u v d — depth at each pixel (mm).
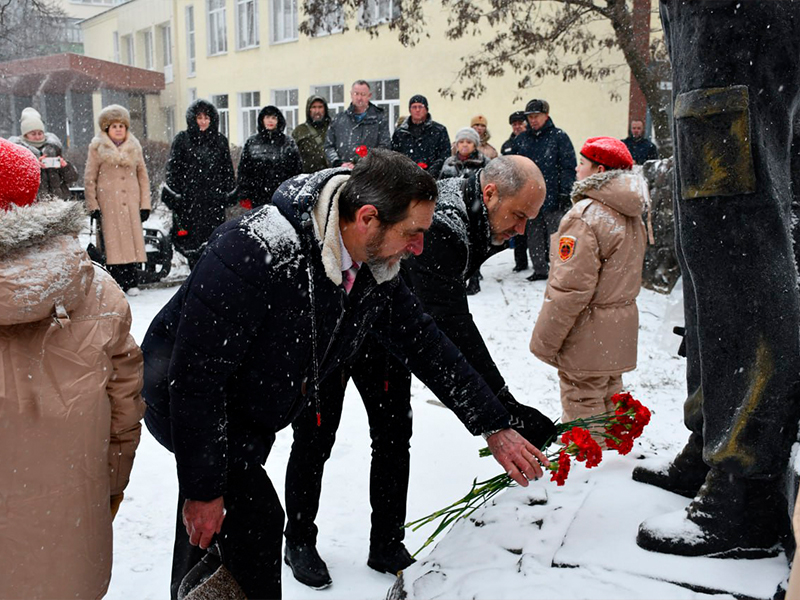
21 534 1945
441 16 15898
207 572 2391
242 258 2107
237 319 2121
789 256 2070
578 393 3928
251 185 8438
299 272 2145
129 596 2980
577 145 13914
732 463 2080
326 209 2121
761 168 1993
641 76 10562
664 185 8266
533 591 2104
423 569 2365
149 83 26438
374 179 2082
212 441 2191
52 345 1951
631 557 2211
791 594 1212
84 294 1990
